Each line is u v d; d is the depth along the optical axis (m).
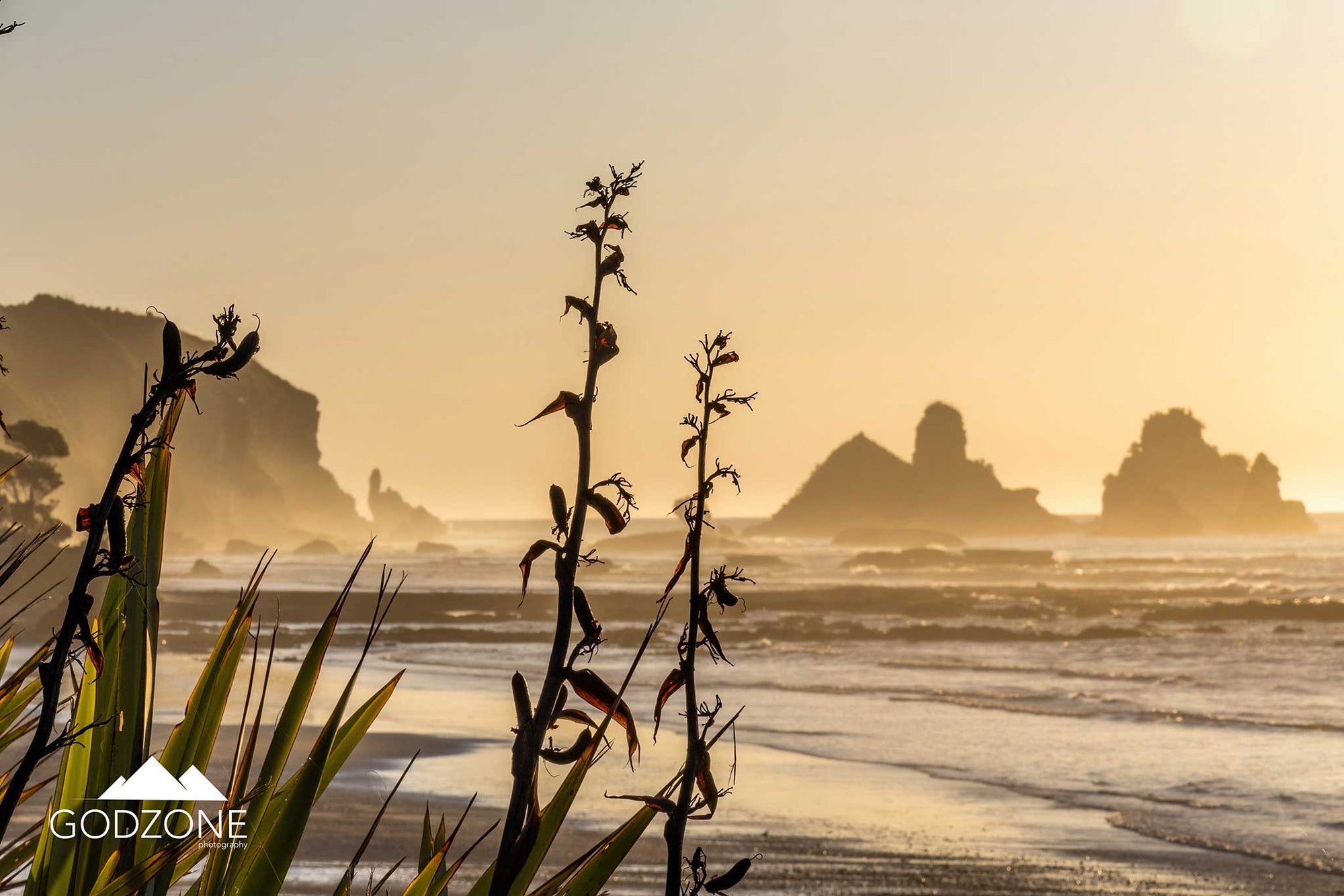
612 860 1.57
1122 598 87.44
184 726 1.57
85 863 1.51
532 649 49.34
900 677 38.81
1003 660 46.25
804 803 17.53
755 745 23.44
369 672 37.31
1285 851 15.36
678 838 1.56
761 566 151.38
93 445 167.62
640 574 128.38
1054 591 94.38
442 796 16.86
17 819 9.45
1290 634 58.25
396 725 24.09
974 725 27.06
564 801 1.46
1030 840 15.65
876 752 22.97
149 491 1.59
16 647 20.81
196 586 98.19
